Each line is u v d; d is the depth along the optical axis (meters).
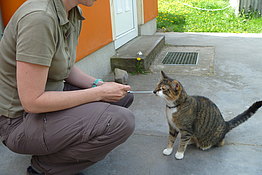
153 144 2.41
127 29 5.46
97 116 1.56
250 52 5.41
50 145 1.57
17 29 1.42
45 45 1.39
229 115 2.90
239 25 8.43
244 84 3.77
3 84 1.58
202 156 2.23
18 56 1.39
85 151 1.60
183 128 2.13
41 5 1.43
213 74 4.15
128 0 5.45
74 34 1.78
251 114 2.40
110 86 1.71
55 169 1.72
